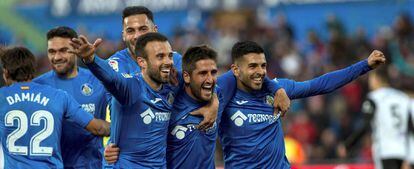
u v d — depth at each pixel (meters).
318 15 62.97
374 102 38.41
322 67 54.59
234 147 25.12
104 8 66.56
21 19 68.31
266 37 58.34
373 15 62.00
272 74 54.66
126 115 22.94
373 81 39.16
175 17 65.50
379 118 38.31
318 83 25.45
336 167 39.44
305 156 48.34
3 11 68.56
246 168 25.11
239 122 24.89
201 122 23.80
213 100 23.91
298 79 54.06
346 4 62.62
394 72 52.25
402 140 38.19
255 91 24.97
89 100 26.48
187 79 23.83
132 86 22.62
